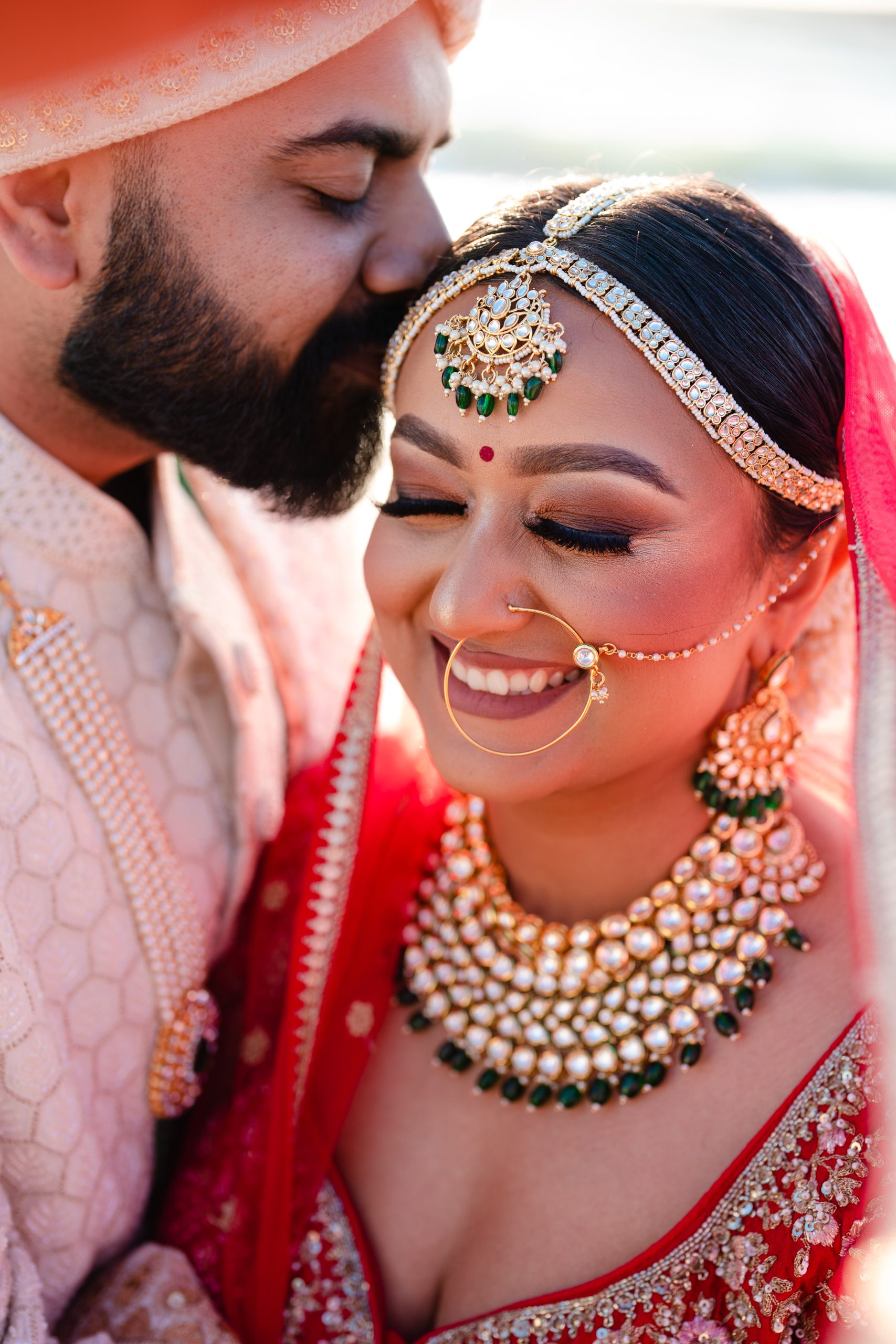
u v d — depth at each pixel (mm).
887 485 1091
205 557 1573
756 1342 1051
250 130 1246
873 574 1034
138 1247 1379
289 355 1377
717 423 1056
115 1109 1341
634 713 1105
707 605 1088
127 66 1195
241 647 1538
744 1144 1138
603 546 1056
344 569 1816
